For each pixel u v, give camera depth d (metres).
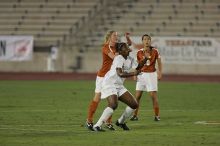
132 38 112.62
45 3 136.38
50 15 133.38
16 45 118.06
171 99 70.19
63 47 123.75
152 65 50.44
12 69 119.88
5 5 136.62
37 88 85.88
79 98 70.69
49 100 67.88
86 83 96.69
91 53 119.75
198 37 114.06
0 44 118.06
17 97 71.69
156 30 126.56
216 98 71.62
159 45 114.25
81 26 130.50
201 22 127.69
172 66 114.69
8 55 117.94
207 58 113.88
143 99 70.25
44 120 48.53
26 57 117.81
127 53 41.41
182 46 114.06
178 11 130.50
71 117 50.78
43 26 131.12
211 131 41.91
